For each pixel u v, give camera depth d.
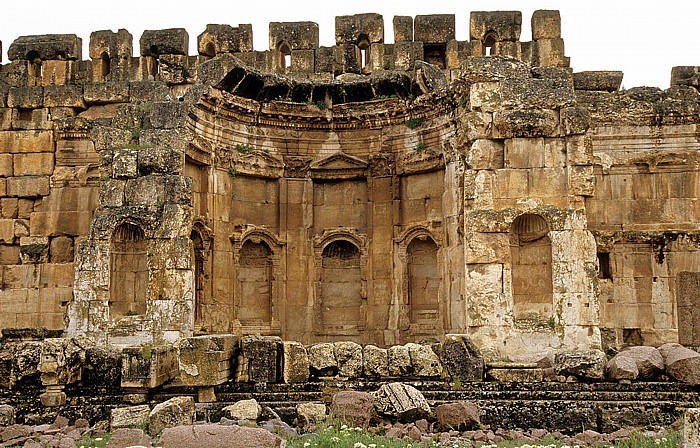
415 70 33.78
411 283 34.81
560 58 37.41
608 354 28.88
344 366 22.94
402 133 35.16
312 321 35.62
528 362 25.00
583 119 27.28
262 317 35.31
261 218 35.41
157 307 27.19
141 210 27.91
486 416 20.83
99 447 17.30
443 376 22.84
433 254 34.56
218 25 38.53
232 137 34.31
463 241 30.94
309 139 36.28
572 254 26.66
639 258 34.22
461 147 29.91
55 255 37.03
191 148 31.12
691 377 21.81
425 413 20.17
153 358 22.45
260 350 22.69
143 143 29.20
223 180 33.69
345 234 36.00
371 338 35.03
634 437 17.72
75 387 22.80
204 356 21.83
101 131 29.25
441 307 33.03
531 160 27.42
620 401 21.11
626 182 34.94
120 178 28.44
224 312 33.16
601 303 33.97
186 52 38.44
